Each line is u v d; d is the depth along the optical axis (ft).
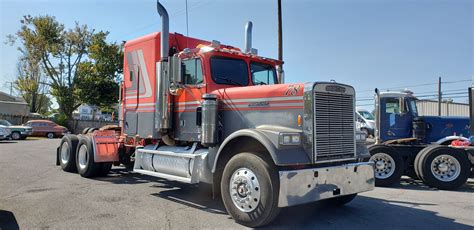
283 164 15.37
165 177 21.54
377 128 36.17
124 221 16.80
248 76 22.76
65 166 32.09
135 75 26.16
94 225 16.10
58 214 17.83
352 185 17.63
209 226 16.26
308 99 16.61
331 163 17.42
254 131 16.75
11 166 35.24
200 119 20.81
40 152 51.47
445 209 20.42
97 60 127.54
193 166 19.86
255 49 24.61
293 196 15.46
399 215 18.89
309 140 16.43
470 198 23.94
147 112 24.75
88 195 22.39
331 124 17.24
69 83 132.77
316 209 19.92
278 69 24.77
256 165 16.05
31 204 19.75
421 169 28.17
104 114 175.11
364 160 19.51
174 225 16.31
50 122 104.78
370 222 17.47
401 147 31.27
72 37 132.67
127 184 26.71
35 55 131.64
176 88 21.53
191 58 21.79
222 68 21.63
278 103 17.87
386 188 28.12
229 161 17.35
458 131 35.37
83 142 29.89
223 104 20.16
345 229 16.25
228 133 19.75
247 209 16.31
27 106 157.48
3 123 90.17
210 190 24.76
